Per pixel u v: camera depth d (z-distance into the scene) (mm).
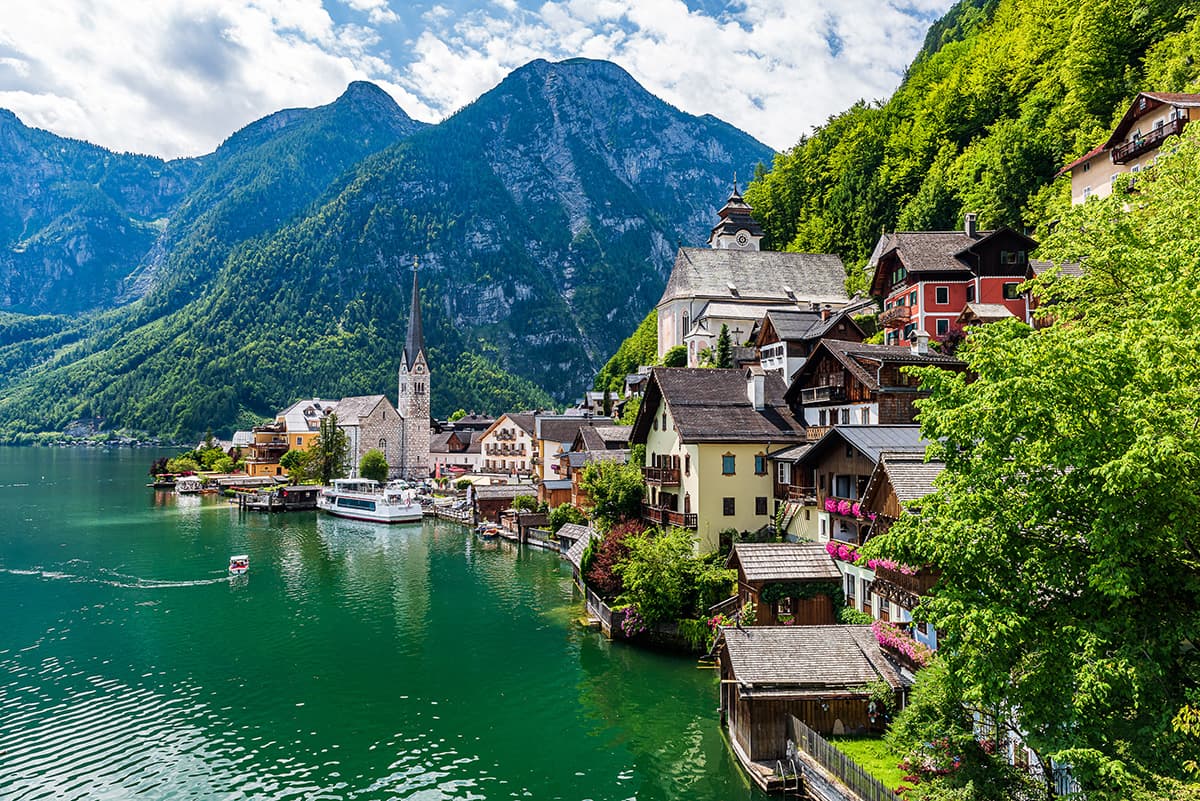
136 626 48031
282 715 34188
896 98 138625
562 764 29297
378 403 153125
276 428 161375
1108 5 83500
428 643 44250
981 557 16250
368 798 27016
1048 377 15406
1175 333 16750
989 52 116562
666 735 31344
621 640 43125
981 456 16531
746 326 107938
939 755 19688
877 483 31828
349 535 86500
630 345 168500
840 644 28672
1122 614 14953
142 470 181375
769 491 47969
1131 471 13359
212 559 70562
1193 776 13461
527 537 80062
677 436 50719
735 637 28984
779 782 25312
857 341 61375
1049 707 15352
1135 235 27172
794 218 154500
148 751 30656
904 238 77688
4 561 68562
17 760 29828
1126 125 59812
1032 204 81688
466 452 154875
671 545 42625
